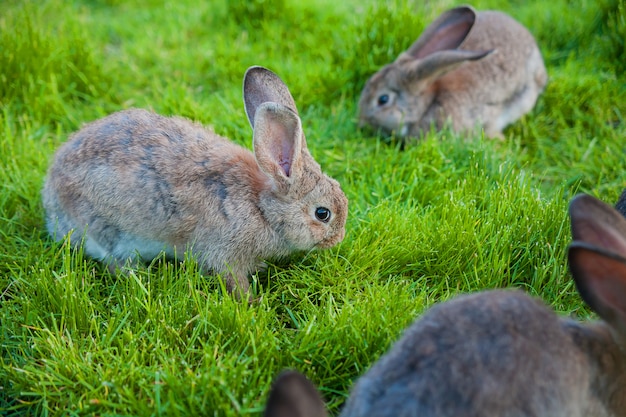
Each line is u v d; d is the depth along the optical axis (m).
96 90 1.59
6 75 1.55
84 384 1.08
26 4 1.74
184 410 1.05
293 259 1.28
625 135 1.51
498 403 0.94
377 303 1.17
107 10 1.91
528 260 1.25
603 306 1.02
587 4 1.82
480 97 1.58
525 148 1.52
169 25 1.81
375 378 0.98
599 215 1.05
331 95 1.62
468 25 1.57
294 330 1.17
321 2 1.85
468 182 1.37
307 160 1.24
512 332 0.97
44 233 1.31
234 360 1.10
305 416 0.93
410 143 1.51
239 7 1.81
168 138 1.26
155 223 1.23
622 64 1.68
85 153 1.25
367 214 1.33
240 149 1.28
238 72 1.65
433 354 0.96
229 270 1.24
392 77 1.55
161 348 1.12
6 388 1.10
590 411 1.01
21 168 1.40
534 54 1.63
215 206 1.22
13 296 1.20
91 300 1.19
